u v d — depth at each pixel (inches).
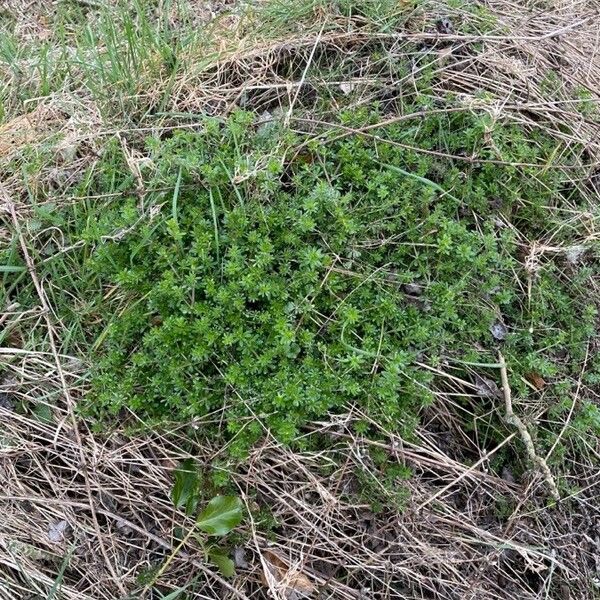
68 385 23.0
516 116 28.0
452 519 21.8
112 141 25.9
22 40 35.3
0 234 25.3
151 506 21.5
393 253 23.6
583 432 22.8
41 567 20.8
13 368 23.1
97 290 24.3
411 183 24.1
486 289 23.1
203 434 21.8
